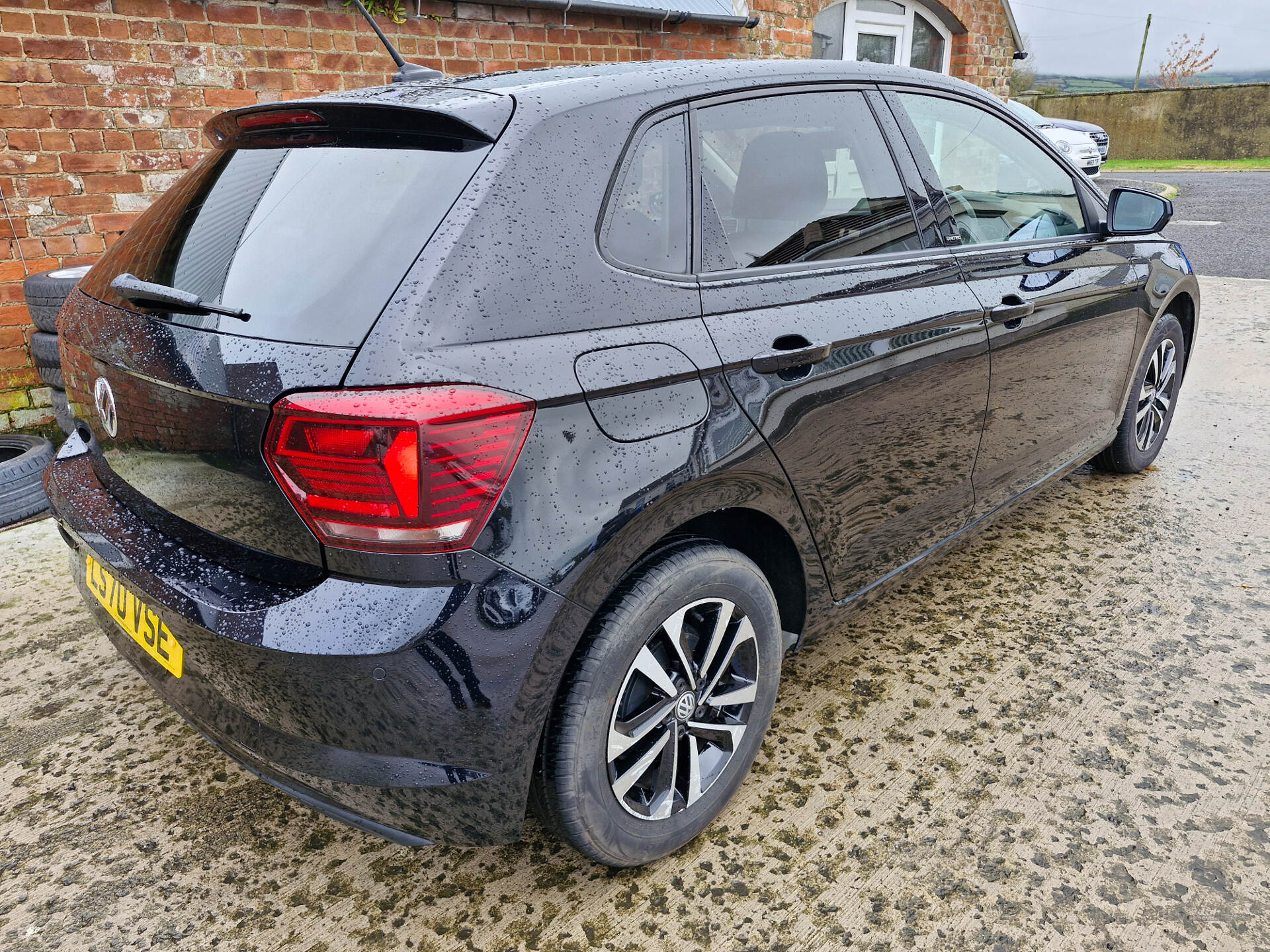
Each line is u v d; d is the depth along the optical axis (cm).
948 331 225
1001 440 263
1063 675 246
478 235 145
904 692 240
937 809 197
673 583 166
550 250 152
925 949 163
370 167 159
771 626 194
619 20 581
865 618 279
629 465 152
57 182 408
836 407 195
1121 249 317
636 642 162
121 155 421
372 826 151
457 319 139
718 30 636
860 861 184
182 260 170
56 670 264
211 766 222
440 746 142
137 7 412
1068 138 1312
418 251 142
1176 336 366
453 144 156
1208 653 254
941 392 229
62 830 201
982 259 247
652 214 171
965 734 222
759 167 194
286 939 171
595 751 160
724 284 179
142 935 172
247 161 183
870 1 819
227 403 142
